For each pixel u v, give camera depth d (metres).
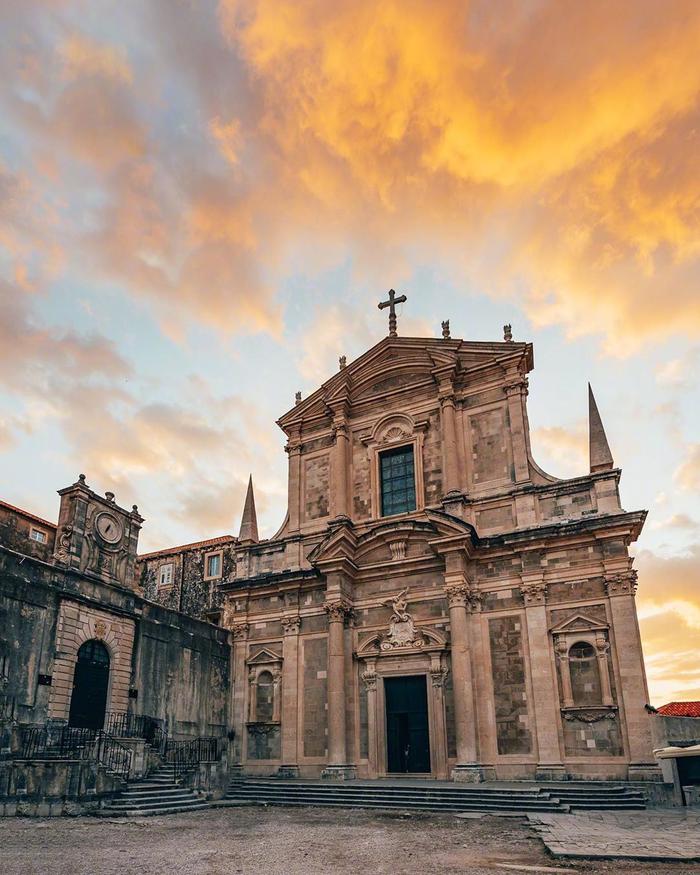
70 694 26.25
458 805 23.05
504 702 27.58
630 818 20.23
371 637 30.75
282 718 31.73
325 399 36.22
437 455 32.78
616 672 26.09
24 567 25.61
